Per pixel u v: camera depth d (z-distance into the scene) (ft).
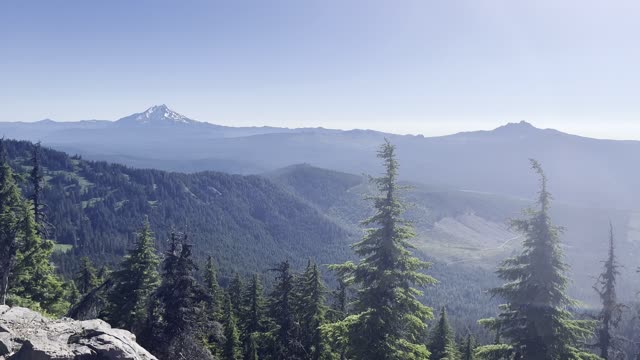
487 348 60.18
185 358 84.64
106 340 47.09
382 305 58.29
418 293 59.88
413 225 62.13
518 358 58.08
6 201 111.24
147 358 48.98
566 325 56.08
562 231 58.49
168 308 83.66
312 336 111.34
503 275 60.54
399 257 59.52
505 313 61.16
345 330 58.59
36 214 120.98
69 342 46.14
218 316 142.00
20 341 43.96
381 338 58.34
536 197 59.67
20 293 111.14
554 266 58.08
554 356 55.98
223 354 133.28
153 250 103.35
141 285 99.81
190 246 86.63
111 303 99.60
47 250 116.88
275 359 117.39
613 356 76.23
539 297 56.70
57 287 118.93
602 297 76.54
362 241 61.77
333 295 123.44
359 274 60.85
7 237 106.93
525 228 59.52
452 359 129.29
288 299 116.98
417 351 59.00
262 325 140.15
